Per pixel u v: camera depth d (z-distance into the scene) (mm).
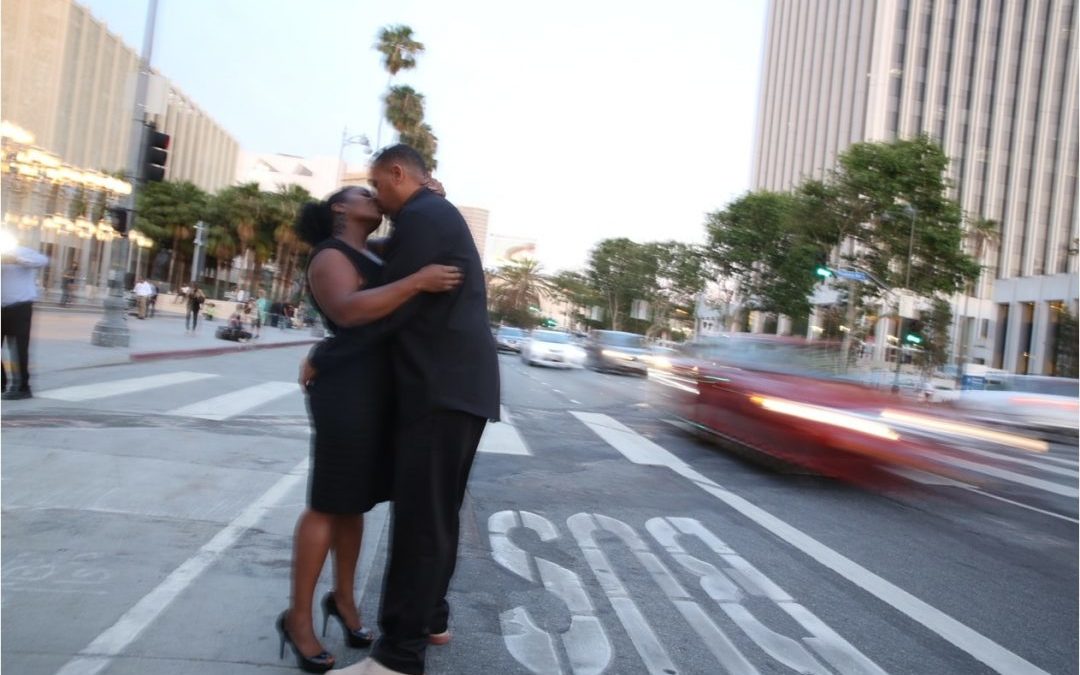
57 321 23547
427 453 3027
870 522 7273
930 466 9328
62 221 34219
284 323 45062
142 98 17125
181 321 36656
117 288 17172
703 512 7055
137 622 3623
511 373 25797
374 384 3195
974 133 77188
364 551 5016
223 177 83250
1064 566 6398
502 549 5449
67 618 3609
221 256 60812
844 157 40438
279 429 8945
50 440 6961
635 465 9172
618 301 83875
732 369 10445
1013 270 76688
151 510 5301
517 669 3605
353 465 3186
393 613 3078
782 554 5914
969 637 4551
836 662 4012
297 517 5465
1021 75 77562
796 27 94938
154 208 58406
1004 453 15328
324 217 3395
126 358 14930
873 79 77250
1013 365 52688
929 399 36781
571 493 7398
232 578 4250
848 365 10578
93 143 52500
